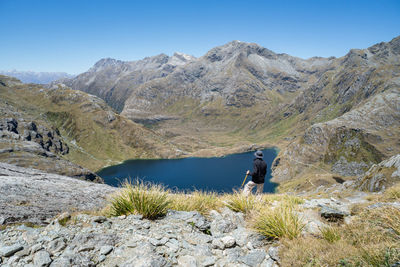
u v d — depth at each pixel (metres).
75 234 4.62
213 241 5.09
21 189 9.96
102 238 4.60
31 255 3.78
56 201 9.30
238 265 4.34
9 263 3.55
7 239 4.20
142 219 6.14
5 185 9.90
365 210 6.00
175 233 5.39
